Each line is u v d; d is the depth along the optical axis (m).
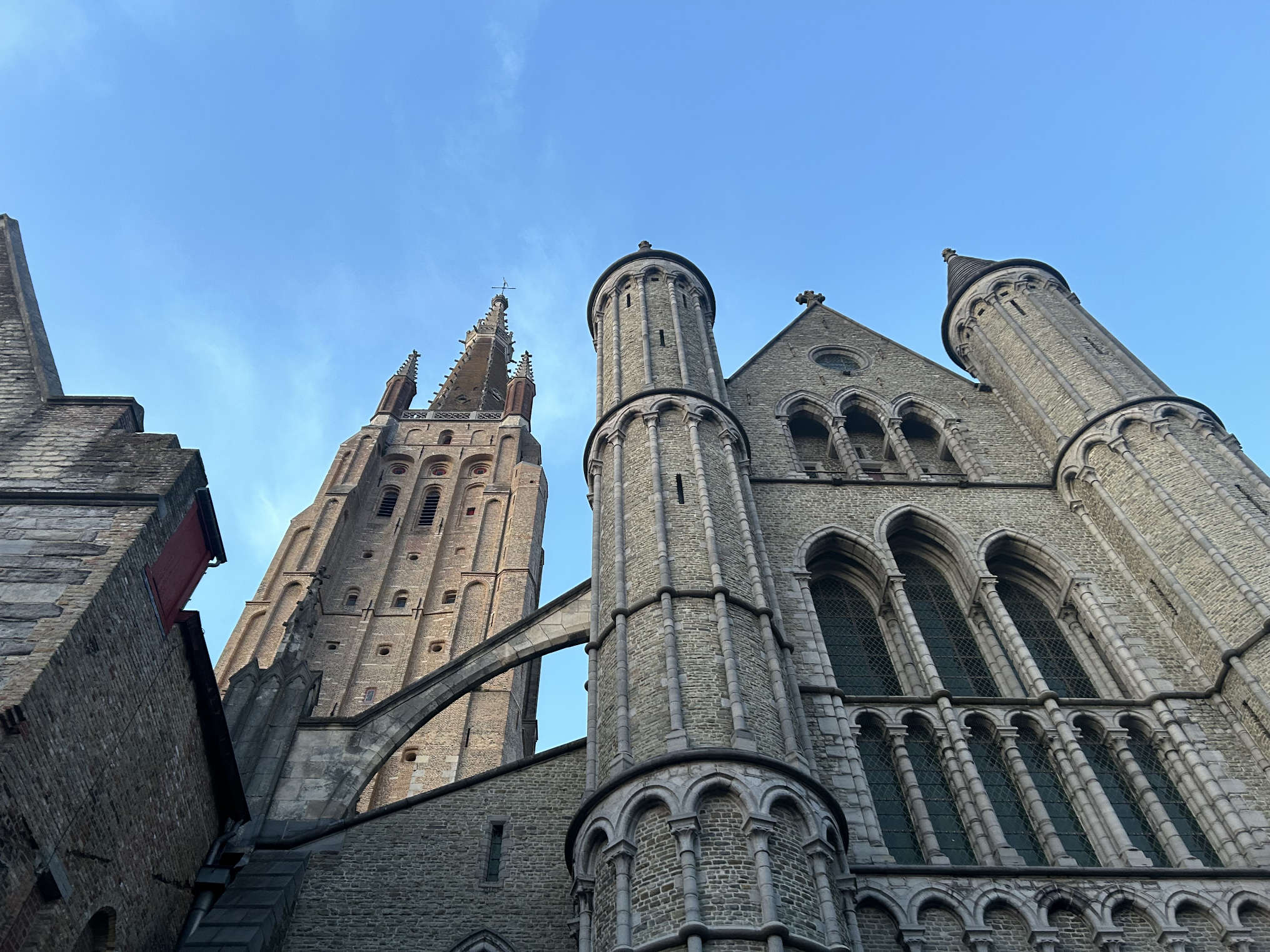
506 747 49.31
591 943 17.53
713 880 16.69
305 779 24.59
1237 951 18.92
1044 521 31.14
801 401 38.38
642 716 20.53
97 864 15.48
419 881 21.75
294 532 62.66
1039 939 18.92
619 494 27.97
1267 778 22.67
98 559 16.19
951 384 39.47
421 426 80.12
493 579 61.69
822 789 19.05
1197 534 26.84
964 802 22.52
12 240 24.39
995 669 27.05
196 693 19.91
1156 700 24.56
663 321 36.91
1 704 13.04
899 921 19.09
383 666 55.19
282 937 20.38
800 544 29.31
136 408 20.83
